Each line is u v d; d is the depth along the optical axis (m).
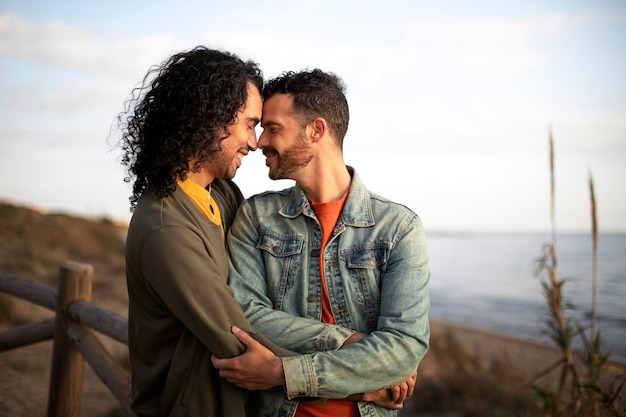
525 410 5.12
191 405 1.55
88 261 18.44
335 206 1.79
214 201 1.88
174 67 1.72
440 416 6.27
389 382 1.57
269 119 1.77
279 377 1.51
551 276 3.26
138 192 1.79
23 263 13.60
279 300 1.74
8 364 5.29
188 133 1.66
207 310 1.53
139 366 1.70
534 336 19.67
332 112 1.78
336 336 1.60
